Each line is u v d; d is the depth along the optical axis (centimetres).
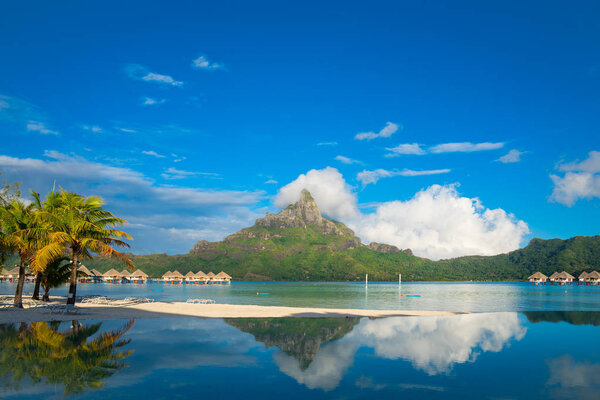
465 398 900
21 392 898
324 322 2447
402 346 1584
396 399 886
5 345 1497
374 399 884
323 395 909
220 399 865
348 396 905
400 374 1120
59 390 916
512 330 2155
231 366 1191
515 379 1078
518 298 7400
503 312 3506
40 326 2055
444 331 2077
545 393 948
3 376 1041
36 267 2609
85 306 3241
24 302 3319
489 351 1491
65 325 2103
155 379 1030
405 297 7444
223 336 1788
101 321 2308
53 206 3025
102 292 8000
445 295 8769
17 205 2841
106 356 1310
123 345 1521
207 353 1384
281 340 1702
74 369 1126
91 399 853
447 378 1080
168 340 1652
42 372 1086
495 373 1142
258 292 9312
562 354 1441
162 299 5941
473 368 1205
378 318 2753
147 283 16375
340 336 1844
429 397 904
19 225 2805
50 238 2744
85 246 2950
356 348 1525
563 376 1114
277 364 1227
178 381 1013
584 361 1318
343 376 1089
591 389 984
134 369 1136
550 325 2403
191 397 878
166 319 2470
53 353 1351
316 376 1084
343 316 2867
